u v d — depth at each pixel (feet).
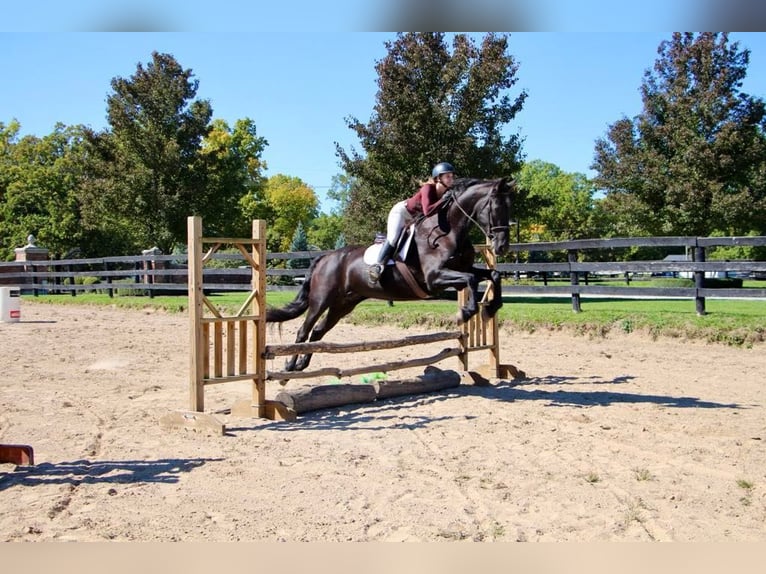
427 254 24.99
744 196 77.25
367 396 26.07
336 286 27.66
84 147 107.34
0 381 30.27
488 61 66.64
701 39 82.69
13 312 57.88
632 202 86.84
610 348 39.09
